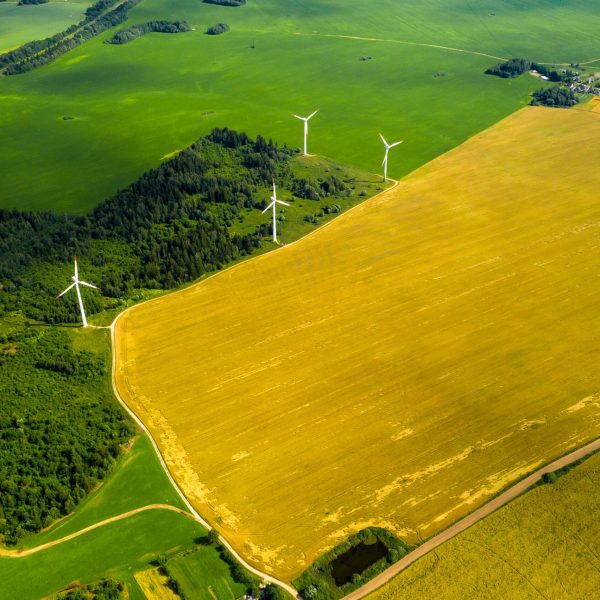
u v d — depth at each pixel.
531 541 95.56
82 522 100.31
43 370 128.88
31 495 102.75
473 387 124.00
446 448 111.12
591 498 101.69
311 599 88.62
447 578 90.94
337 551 95.06
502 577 90.88
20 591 90.50
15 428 114.19
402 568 92.62
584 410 118.31
